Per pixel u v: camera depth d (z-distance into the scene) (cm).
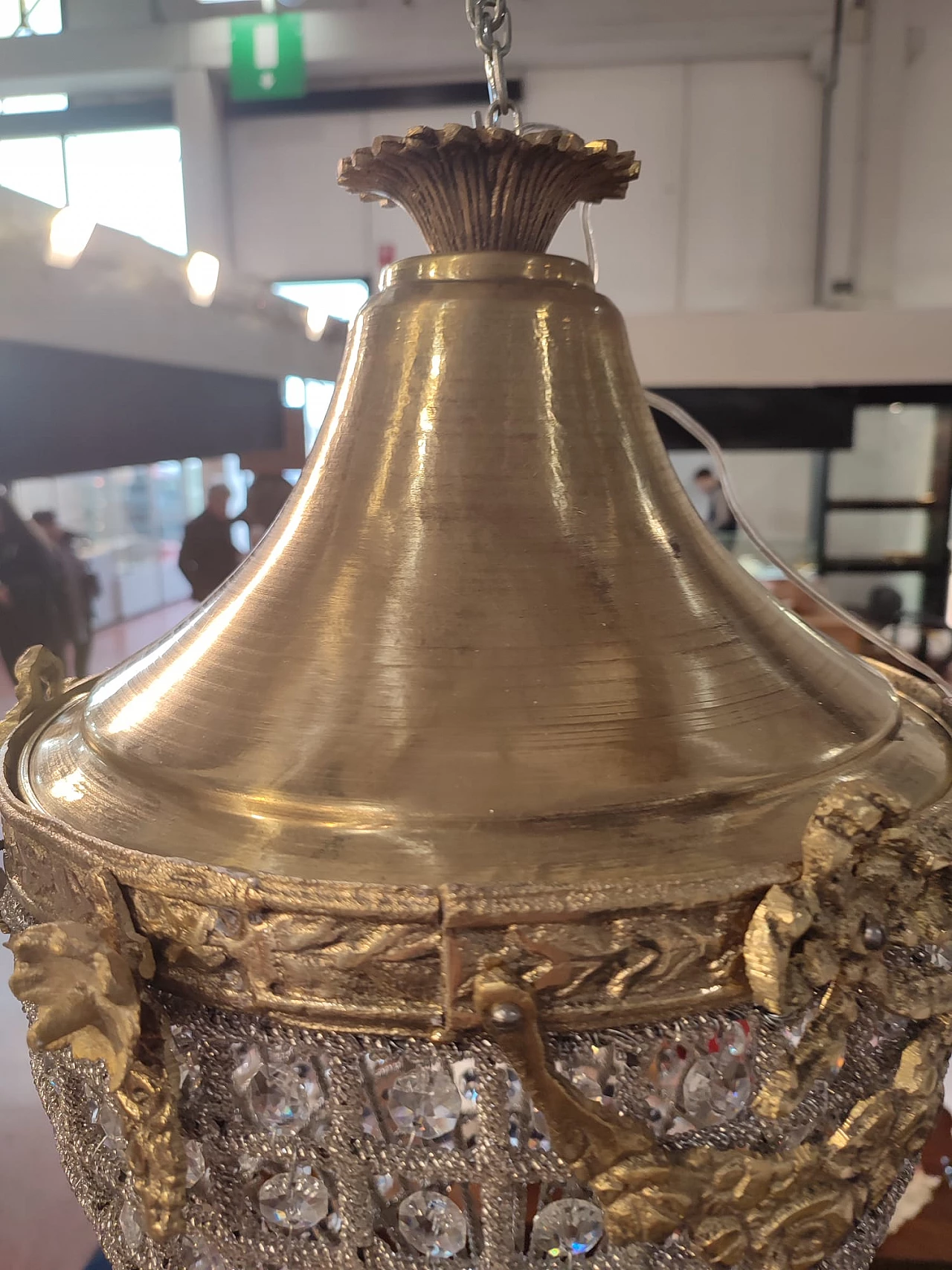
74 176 347
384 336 42
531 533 37
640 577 38
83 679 57
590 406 41
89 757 40
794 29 309
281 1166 35
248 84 308
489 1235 33
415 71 332
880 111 310
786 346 137
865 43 307
